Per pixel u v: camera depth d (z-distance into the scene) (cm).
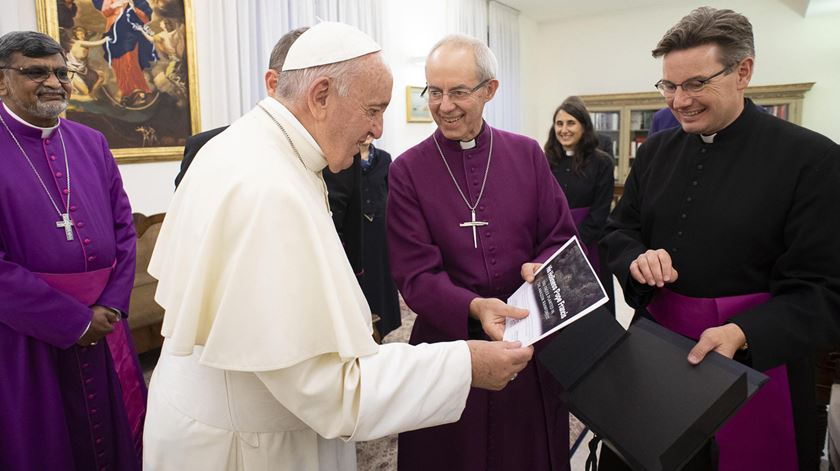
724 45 113
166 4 354
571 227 152
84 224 172
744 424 123
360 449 249
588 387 106
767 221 119
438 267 143
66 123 186
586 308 96
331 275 91
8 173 158
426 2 626
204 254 88
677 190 135
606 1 767
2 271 149
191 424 102
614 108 809
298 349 87
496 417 142
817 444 129
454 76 133
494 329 118
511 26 807
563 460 152
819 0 621
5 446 150
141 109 348
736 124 125
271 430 101
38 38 162
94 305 171
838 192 111
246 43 402
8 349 151
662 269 124
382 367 93
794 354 109
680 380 95
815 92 725
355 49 94
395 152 599
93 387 172
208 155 100
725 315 123
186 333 88
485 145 148
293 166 98
